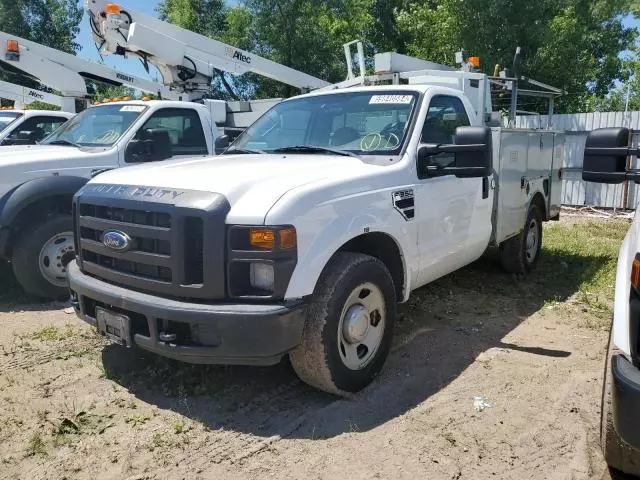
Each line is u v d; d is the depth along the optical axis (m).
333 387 3.78
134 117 7.00
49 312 5.74
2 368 4.39
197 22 28.48
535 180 6.91
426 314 5.60
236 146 5.21
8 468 3.19
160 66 11.44
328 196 3.66
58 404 3.86
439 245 4.75
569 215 12.80
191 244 3.46
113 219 3.82
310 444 3.38
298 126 5.09
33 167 5.96
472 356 4.61
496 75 11.67
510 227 6.21
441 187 4.72
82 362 4.50
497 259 7.02
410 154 4.44
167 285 3.50
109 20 10.50
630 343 2.56
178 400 3.91
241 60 11.98
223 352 3.34
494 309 5.77
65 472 3.15
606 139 3.22
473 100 9.38
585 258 7.87
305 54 24.08
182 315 3.35
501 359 4.52
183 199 3.48
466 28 18.03
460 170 4.13
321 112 5.04
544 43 17.89
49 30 30.16
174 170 4.03
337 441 3.40
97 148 6.63
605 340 4.92
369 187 3.99
